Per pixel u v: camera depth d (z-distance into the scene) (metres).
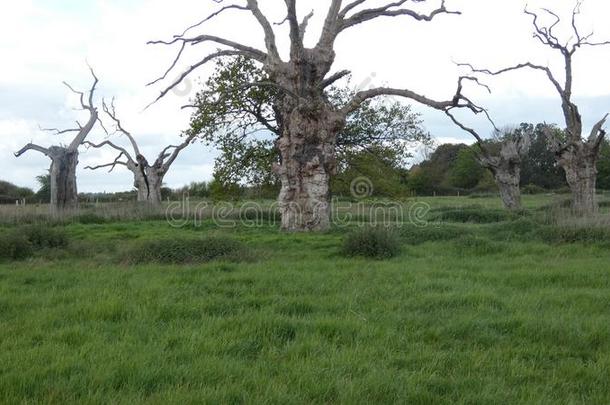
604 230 16.95
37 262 13.59
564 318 8.30
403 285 10.56
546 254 14.97
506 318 8.28
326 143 19.50
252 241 17.03
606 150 68.06
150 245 14.11
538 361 6.79
